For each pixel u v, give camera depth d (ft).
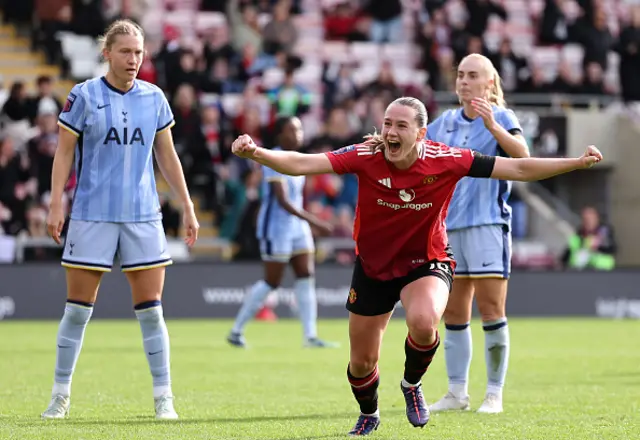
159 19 208.23
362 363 54.95
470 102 69.46
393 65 215.72
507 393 77.97
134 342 123.44
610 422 61.87
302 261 119.96
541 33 218.59
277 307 168.66
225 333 139.74
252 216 175.63
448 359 69.82
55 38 198.18
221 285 167.12
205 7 210.79
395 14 217.15
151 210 62.64
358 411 67.10
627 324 159.53
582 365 99.76
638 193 202.18
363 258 54.70
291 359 104.58
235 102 195.72
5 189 168.55
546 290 175.01
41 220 169.48
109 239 61.82
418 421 54.39
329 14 216.54
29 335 133.08
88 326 150.20
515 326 154.92
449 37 210.79
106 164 61.46
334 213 185.37
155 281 62.95
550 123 200.75
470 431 57.62
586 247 187.01
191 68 187.93
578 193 211.41
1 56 199.52
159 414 63.10
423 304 52.31
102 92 61.21
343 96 194.80
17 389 78.07
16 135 175.52
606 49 212.23
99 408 67.72
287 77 190.29
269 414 65.46
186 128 179.83
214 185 181.47
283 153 52.65
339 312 169.48
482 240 68.08
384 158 53.26
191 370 93.97
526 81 205.46
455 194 68.85
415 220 53.72
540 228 202.59
